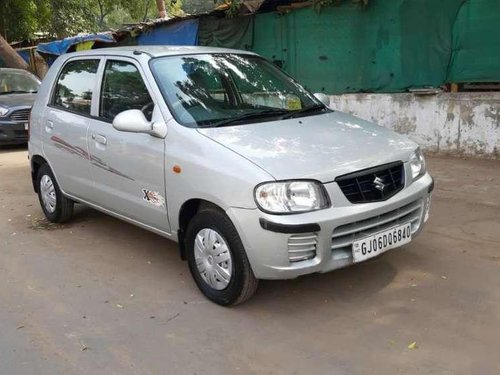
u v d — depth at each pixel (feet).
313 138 12.64
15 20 65.82
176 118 13.28
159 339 11.42
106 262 15.75
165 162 13.08
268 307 12.54
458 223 17.52
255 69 16.12
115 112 15.35
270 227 10.95
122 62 15.46
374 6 28.71
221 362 10.50
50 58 59.52
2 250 17.11
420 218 13.03
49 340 11.57
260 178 11.05
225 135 12.53
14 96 37.88
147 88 14.19
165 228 13.82
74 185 17.31
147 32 43.70
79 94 17.12
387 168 12.19
